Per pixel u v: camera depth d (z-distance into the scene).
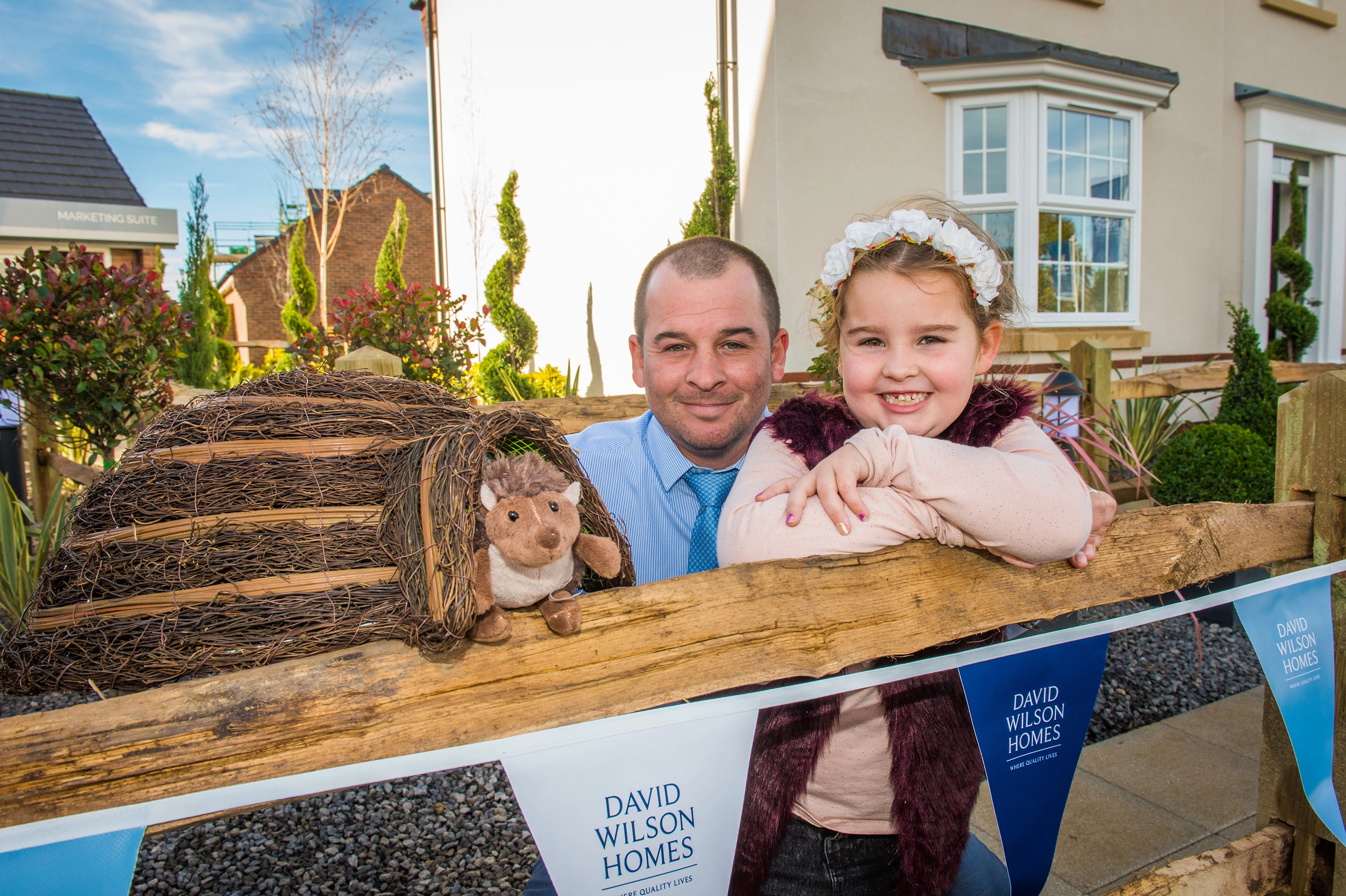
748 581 0.96
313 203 19.61
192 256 11.96
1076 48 6.68
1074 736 1.21
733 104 6.28
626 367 7.84
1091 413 4.57
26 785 0.66
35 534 4.47
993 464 1.04
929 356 1.17
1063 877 2.20
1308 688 1.42
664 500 1.73
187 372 9.68
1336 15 8.30
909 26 6.05
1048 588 1.19
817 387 3.87
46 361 3.84
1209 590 4.16
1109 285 6.75
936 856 1.17
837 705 1.20
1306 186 8.52
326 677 0.76
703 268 1.60
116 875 0.65
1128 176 6.75
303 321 14.06
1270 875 1.59
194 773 0.71
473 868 2.34
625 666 0.88
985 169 6.27
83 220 11.59
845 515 1.04
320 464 0.96
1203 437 4.55
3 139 13.84
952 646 1.28
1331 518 1.58
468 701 0.81
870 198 6.00
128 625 0.85
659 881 0.86
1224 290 7.73
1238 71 7.68
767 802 1.19
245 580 0.88
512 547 0.77
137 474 0.95
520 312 8.13
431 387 1.17
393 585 0.88
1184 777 2.72
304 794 0.72
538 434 0.93
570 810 0.81
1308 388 1.62
